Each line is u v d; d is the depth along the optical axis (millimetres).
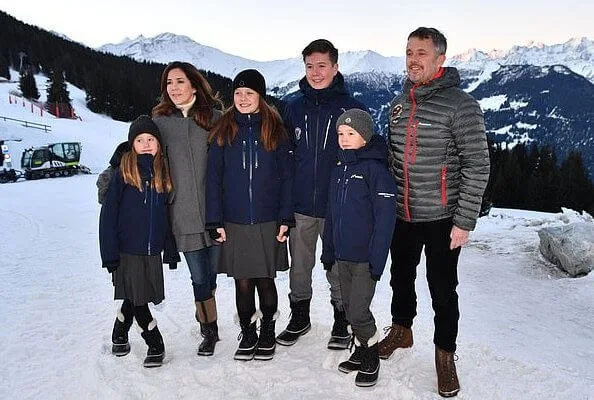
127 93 67312
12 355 3436
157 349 3221
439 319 2908
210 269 3580
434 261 2914
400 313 3342
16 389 2990
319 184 3348
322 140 3314
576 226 6605
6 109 45375
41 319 4168
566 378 3111
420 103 2854
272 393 2871
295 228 3469
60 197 15570
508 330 4254
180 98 3291
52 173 24734
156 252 3137
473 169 2721
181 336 3775
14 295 4898
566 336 4172
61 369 3232
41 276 5723
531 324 4453
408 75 2879
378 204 2822
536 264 6691
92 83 64375
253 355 3275
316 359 3281
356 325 2967
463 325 4324
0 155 25562
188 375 3100
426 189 2875
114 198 3090
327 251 3154
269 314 3326
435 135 2799
